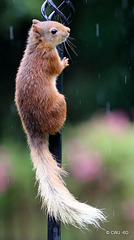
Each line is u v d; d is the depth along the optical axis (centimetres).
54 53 557
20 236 1035
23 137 1273
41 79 542
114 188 1050
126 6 1344
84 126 1229
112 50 1369
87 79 1365
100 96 1357
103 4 1339
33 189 1116
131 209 998
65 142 1171
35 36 562
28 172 1135
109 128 1138
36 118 534
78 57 1346
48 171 526
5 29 1269
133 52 1384
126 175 1044
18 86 550
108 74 1370
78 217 504
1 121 1316
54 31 555
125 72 1373
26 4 1196
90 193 1057
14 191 1113
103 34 1348
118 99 1360
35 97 534
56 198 510
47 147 540
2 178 1118
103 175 1061
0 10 1218
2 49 1331
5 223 1071
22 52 1323
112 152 1072
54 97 538
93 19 1341
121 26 1354
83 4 1327
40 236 1029
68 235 975
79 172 1068
